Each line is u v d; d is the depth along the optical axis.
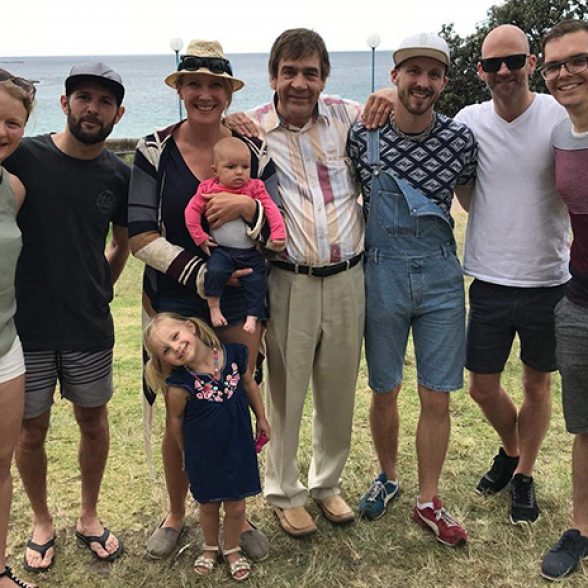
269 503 3.24
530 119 2.76
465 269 3.05
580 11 18.53
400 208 2.78
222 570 2.78
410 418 4.04
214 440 2.53
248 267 2.57
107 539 2.88
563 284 2.91
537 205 2.80
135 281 7.68
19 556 2.88
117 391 4.47
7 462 2.42
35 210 2.43
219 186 2.51
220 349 2.57
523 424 3.13
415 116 2.69
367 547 2.92
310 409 4.18
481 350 3.06
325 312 2.83
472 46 19.00
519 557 2.83
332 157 2.81
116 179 2.61
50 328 2.53
